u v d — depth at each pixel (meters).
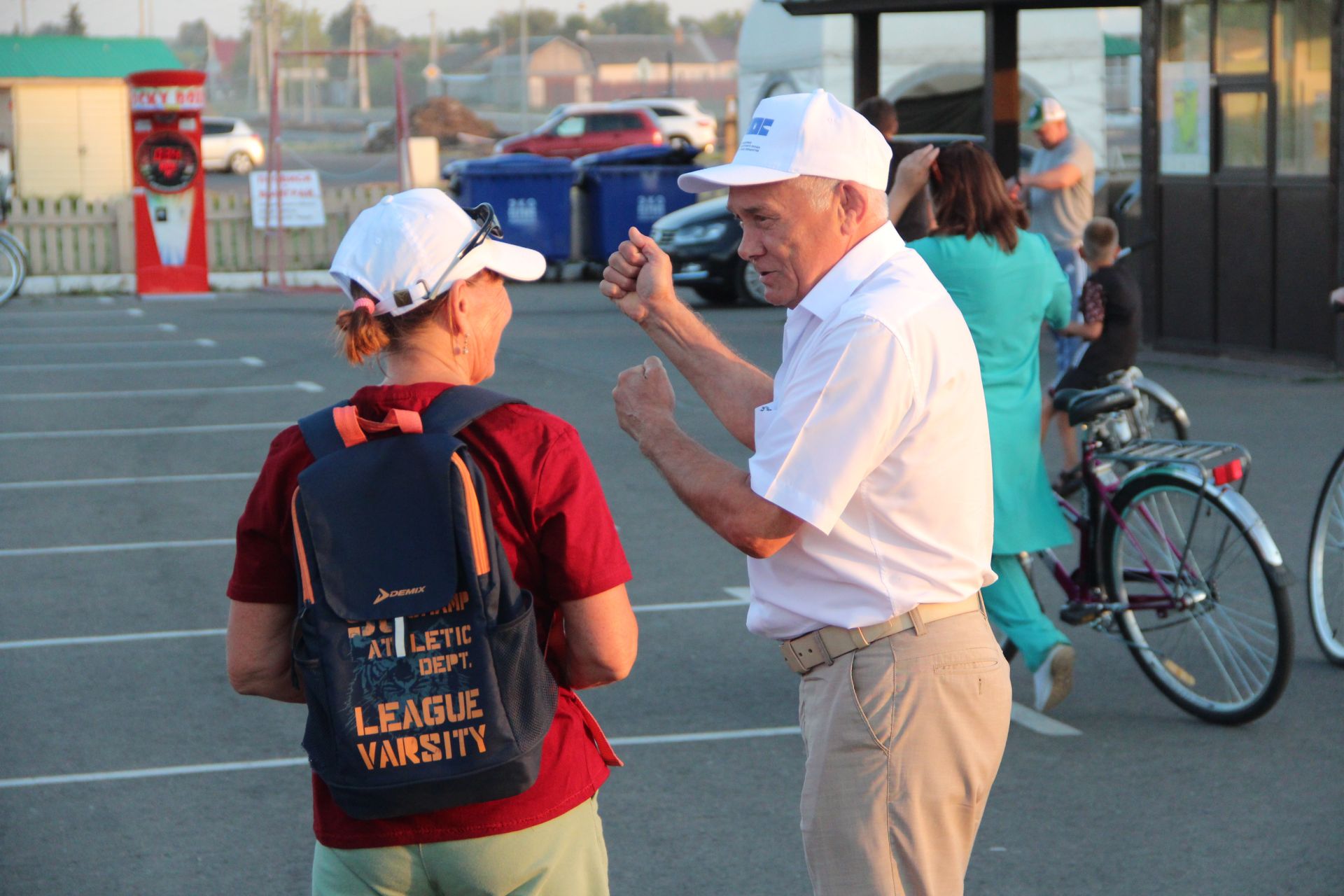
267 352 15.22
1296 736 5.05
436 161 34.94
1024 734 5.12
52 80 30.91
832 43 22.20
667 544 7.85
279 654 2.42
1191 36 13.25
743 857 4.23
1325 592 5.89
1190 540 5.17
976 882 4.04
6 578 7.29
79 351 15.31
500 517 2.32
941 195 4.85
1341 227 11.93
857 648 2.68
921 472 2.62
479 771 2.19
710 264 18.48
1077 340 9.78
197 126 20.22
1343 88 11.76
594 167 22.05
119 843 4.36
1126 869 4.10
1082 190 11.03
